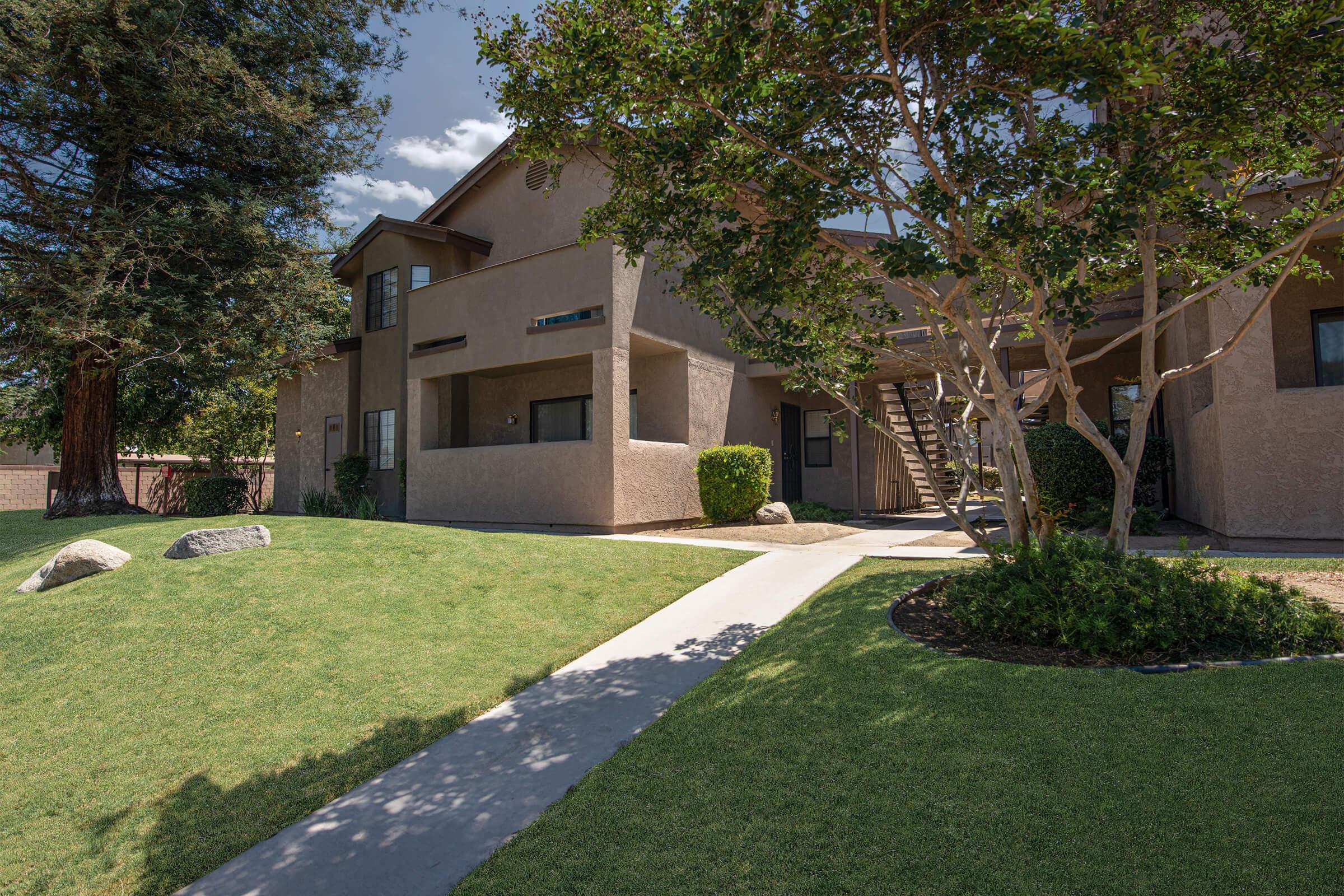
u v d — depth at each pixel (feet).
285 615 21.53
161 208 48.26
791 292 21.79
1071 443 37.09
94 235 42.27
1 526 46.96
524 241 54.39
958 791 10.86
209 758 14.42
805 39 16.71
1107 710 12.98
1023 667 15.39
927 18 16.56
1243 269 18.22
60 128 45.98
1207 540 30.60
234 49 48.98
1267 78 16.84
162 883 10.74
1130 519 20.83
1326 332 31.71
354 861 10.84
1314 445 26.45
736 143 18.37
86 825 12.36
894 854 9.52
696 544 33.24
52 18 39.78
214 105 45.06
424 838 11.29
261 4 50.65
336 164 55.16
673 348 44.57
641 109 17.78
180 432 78.69
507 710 16.31
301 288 50.34
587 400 48.55
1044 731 12.42
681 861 9.89
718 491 42.63
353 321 62.80
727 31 14.92
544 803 12.07
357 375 58.85
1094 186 16.61
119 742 15.11
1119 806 10.08
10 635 20.77
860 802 10.84
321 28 52.90
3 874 11.18
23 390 46.88
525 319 43.21
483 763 13.71
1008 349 43.55
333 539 29.53
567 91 18.57
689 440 45.24
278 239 51.26
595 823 11.11
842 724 13.56
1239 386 27.76
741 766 12.42
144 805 12.85
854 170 18.81
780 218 17.70
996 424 21.50
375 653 19.49
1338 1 15.67
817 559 29.66
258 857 11.17
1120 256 22.13
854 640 18.13
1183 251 22.11
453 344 47.21
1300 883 8.27
